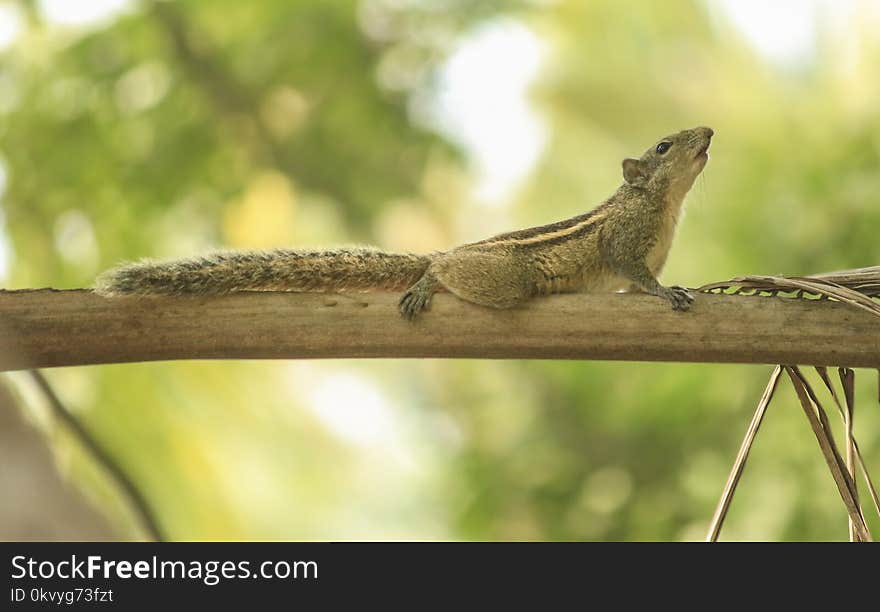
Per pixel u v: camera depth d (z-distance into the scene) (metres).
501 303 5.74
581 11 18.36
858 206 13.38
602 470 15.27
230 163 18.05
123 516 4.88
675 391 14.02
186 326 5.48
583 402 15.44
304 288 6.94
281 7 18.02
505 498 15.93
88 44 17.45
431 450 18.78
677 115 17.33
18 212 16.50
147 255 16.55
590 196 18.75
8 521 2.58
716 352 5.66
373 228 19.25
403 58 18.34
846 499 5.44
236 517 13.07
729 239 14.02
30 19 17.39
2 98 17.16
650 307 5.70
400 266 7.11
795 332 5.59
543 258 7.82
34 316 5.32
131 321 5.43
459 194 19.73
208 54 18.12
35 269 16.34
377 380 18.91
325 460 16.34
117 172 16.95
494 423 17.12
